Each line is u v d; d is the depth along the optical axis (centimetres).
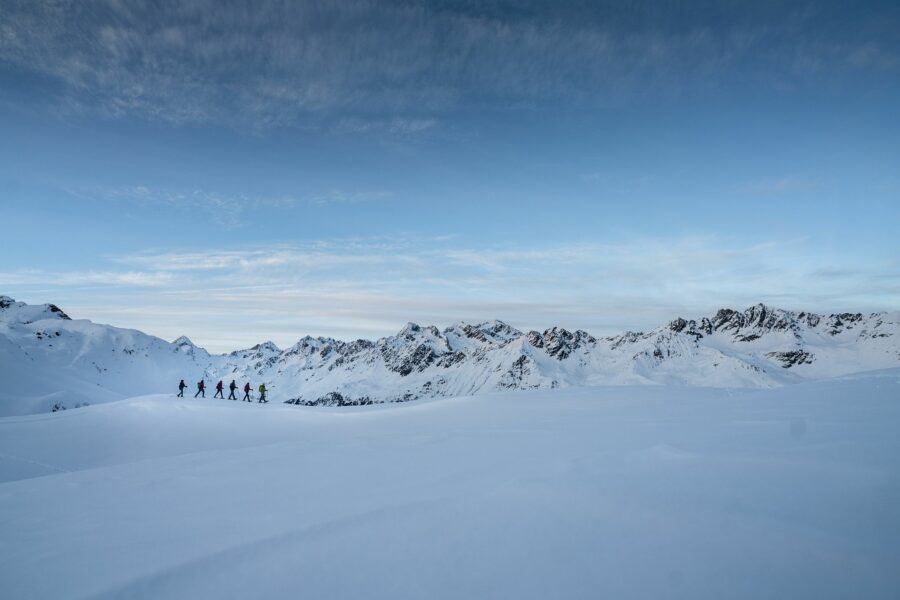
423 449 957
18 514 639
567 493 509
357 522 474
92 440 2166
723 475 523
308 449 1080
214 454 1114
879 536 345
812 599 286
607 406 1644
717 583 313
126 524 546
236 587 358
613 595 310
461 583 343
